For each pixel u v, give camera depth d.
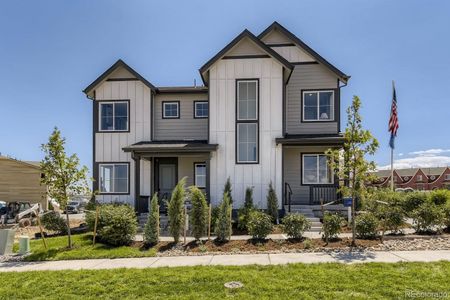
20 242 10.00
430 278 6.14
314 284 5.95
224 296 5.56
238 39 15.02
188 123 17.97
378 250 8.70
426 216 10.52
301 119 16.70
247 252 9.02
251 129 15.18
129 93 17.31
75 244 10.38
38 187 23.55
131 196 16.83
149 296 5.74
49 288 6.32
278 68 15.17
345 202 11.81
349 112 9.37
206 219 10.72
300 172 16.38
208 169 15.10
